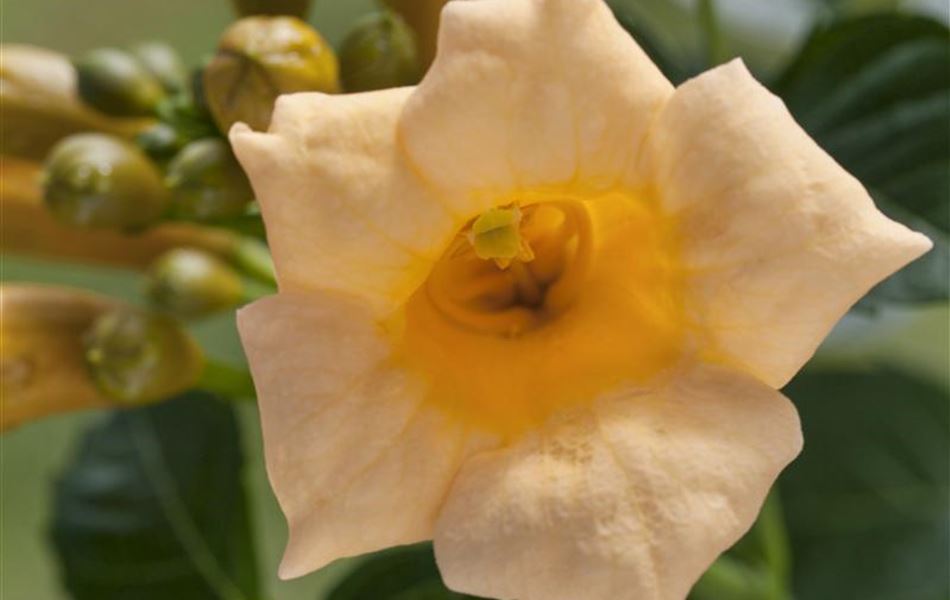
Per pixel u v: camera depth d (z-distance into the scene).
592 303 0.26
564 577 0.23
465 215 0.23
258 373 0.23
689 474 0.23
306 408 0.23
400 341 0.24
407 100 0.23
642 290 0.25
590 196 0.24
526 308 0.26
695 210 0.23
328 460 0.23
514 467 0.24
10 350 0.27
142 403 0.27
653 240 0.25
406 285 0.24
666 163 0.23
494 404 0.24
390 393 0.24
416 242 0.23
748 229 0.23
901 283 0.28
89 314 0.27
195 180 0.26
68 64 0.28
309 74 0.25
